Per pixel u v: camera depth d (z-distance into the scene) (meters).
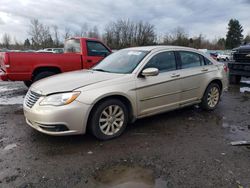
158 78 4.69
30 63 7.11
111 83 4.13
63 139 4.16
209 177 3.07
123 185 2.90
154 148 3.88
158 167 3.30
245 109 6.28
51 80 4.31
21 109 6.07
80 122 3.82
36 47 48.59
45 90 3.88
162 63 4.91
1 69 7.41
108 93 4.00
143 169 3.25
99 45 8.48
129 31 54.22
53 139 4.16
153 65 4.74
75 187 2.87
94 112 3.97
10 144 3.96
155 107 4.75
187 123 5.09
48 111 3.68
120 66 4.81
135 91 4.36
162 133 4.51
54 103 3.72
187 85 5.26
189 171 3.20
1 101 6.95
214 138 4.30
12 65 6.86
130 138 4.26
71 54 7.80
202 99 5.80
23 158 3.51
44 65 7.33
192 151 3.78
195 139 4.25
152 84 4.58
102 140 4.12
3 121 5.11
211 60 6.01
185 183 2.94
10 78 6.92
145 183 2.94
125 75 4.37
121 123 4.31
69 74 4.73
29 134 4.38
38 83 4.32
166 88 4.84
